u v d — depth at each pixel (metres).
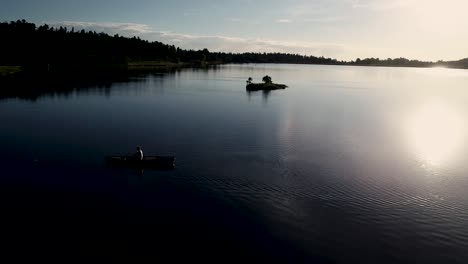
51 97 109.25
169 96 120.19
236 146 59.00
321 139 65.25
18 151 53.44
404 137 68.06
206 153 54.72
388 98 136.25
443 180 45.03
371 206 37.59
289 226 33.38
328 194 40.41
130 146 57.41
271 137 65.88
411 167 49.94
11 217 33.88
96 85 146.38
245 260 28.27
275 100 119.38
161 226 32.88
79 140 60.28
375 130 74.25
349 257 28.97
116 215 34.69
